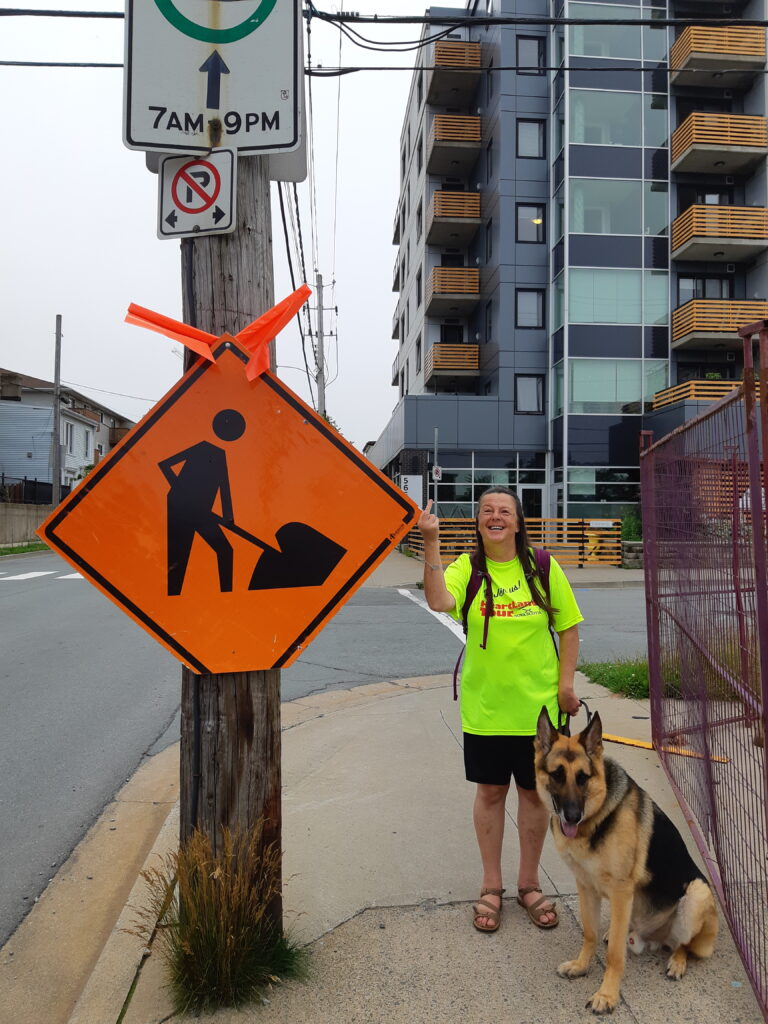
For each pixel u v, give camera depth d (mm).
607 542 21078
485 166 28031
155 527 2643
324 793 4527
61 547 2584
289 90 2826
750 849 2756
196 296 2811
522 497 25766
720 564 3326
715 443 3451
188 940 2553
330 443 2740
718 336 23000
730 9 24297
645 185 24250
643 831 2676
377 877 3461
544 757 2732
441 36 7973
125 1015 2514
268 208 2918
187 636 2658
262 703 2721
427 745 5438
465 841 3844
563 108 24359
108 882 3795
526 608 3104
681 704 4328
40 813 4582
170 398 2654
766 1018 2420
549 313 25672
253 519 2691
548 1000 2592
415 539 24391
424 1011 2527
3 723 6320
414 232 35188
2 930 3391
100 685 7551
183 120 2824
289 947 2797
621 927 2578
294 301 2746
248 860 2674
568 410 24000
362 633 10391
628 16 24172
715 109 24672
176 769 5301
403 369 40250
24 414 41781
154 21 2812
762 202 23781
